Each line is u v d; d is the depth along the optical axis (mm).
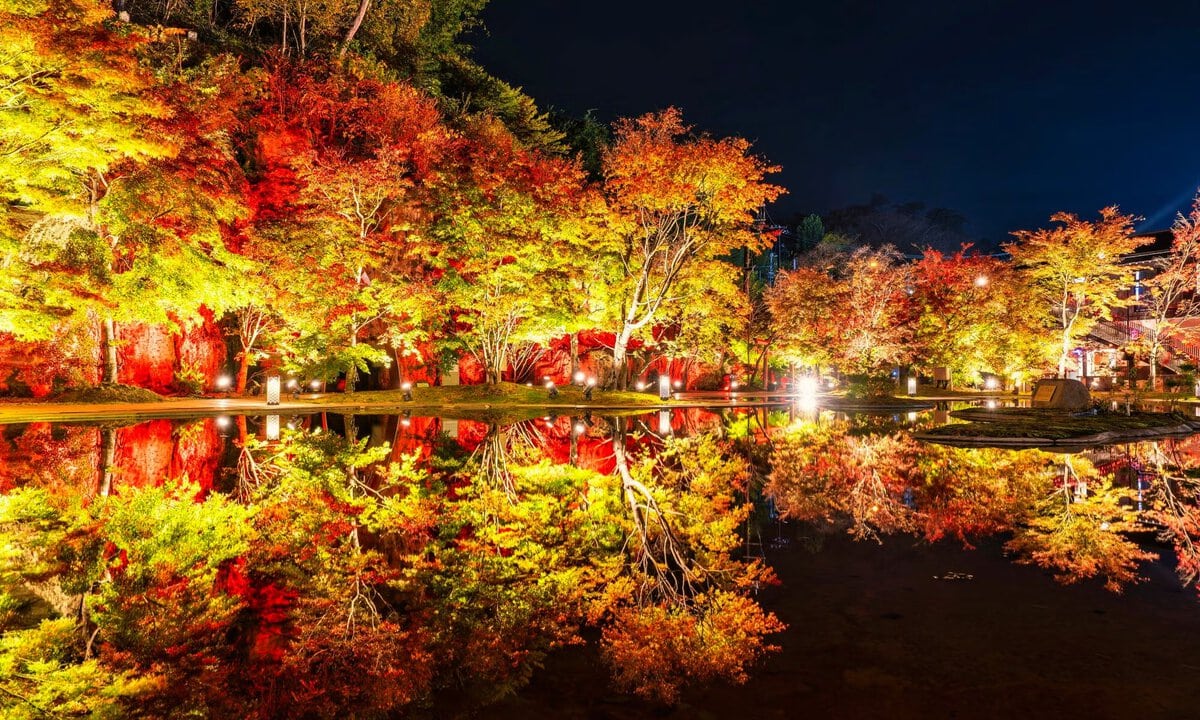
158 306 21672
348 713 4758
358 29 43406
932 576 7547
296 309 27016
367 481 12148
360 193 28031
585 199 30172
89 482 10930
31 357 23672
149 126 19953
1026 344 44688
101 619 5875
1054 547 8805
